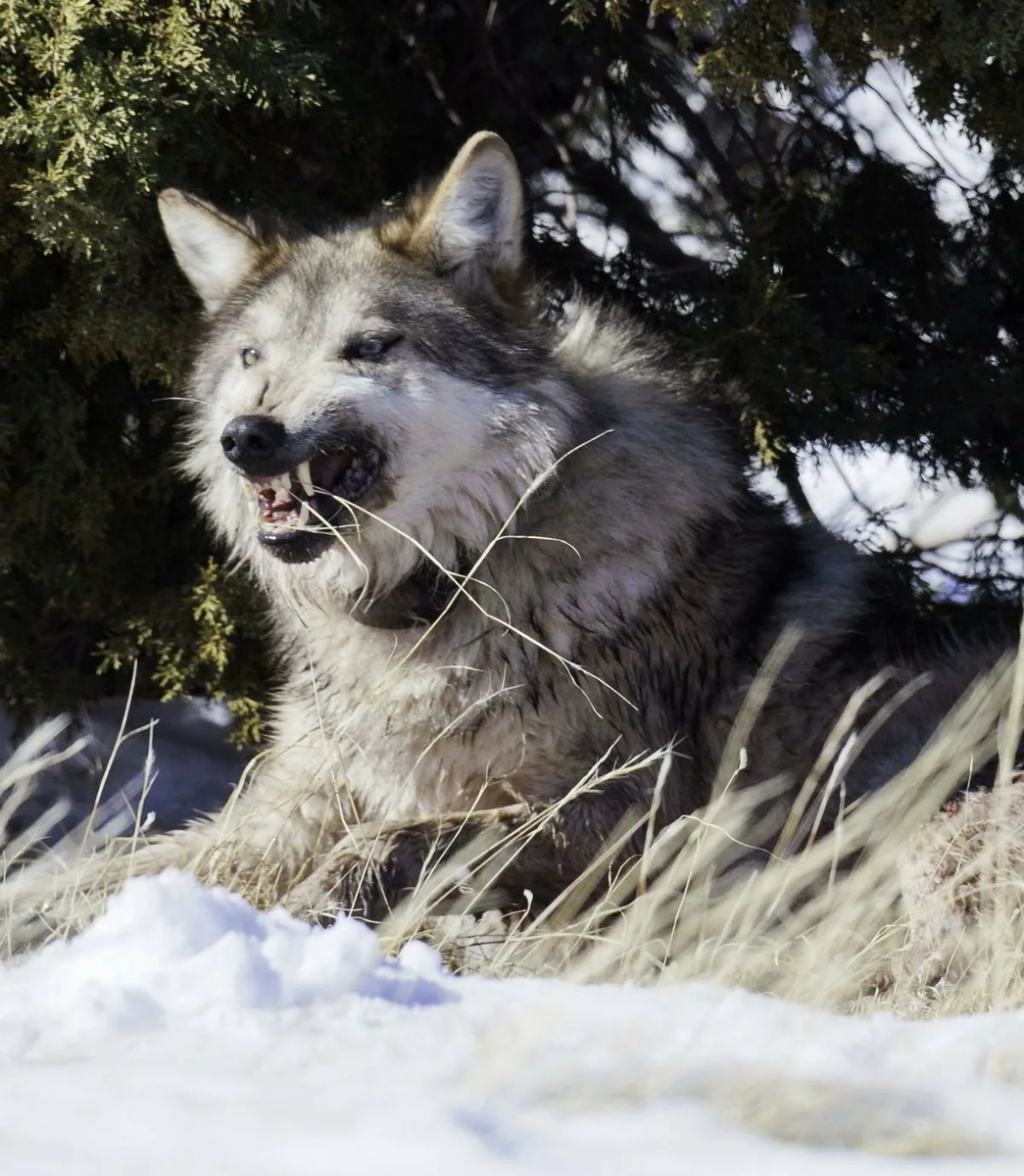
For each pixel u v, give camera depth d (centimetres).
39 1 1434
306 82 1482
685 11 1428
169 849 1151
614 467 1187
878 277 1862
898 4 1464
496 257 1208
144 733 1847
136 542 1725
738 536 1277
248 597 1656
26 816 1683
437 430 1134
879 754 1245
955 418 1747
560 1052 446
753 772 1234
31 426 1625
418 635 1171
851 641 1294
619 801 1136
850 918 842
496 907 1080
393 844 1055
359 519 1139
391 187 1858
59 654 1812
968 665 1284
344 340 1139
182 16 1446
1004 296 1886
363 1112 367
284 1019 480
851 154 1905
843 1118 381
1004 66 1475
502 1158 335
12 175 1473
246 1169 323
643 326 1367
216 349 1228
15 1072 413
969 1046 485
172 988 512
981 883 838
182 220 1275
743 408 1592
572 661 1152
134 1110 368
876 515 1827
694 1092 402
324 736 1121
